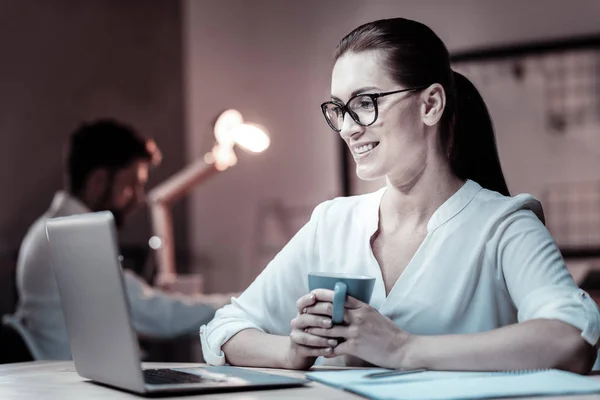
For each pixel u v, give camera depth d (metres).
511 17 3.48
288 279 1.46
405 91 1.29
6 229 3.48
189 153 4.18
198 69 4.17
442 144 1.37
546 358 1.12
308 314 1.20
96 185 2.67
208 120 4.14
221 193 4.10
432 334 1.32
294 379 1.05
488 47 3.51
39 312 2.56
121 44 3.97
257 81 4.03
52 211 2.64
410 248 1.37
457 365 1.12
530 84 3.40
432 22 3.63
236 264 4.05
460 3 3.57
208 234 4.12
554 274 1.23
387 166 1.31
